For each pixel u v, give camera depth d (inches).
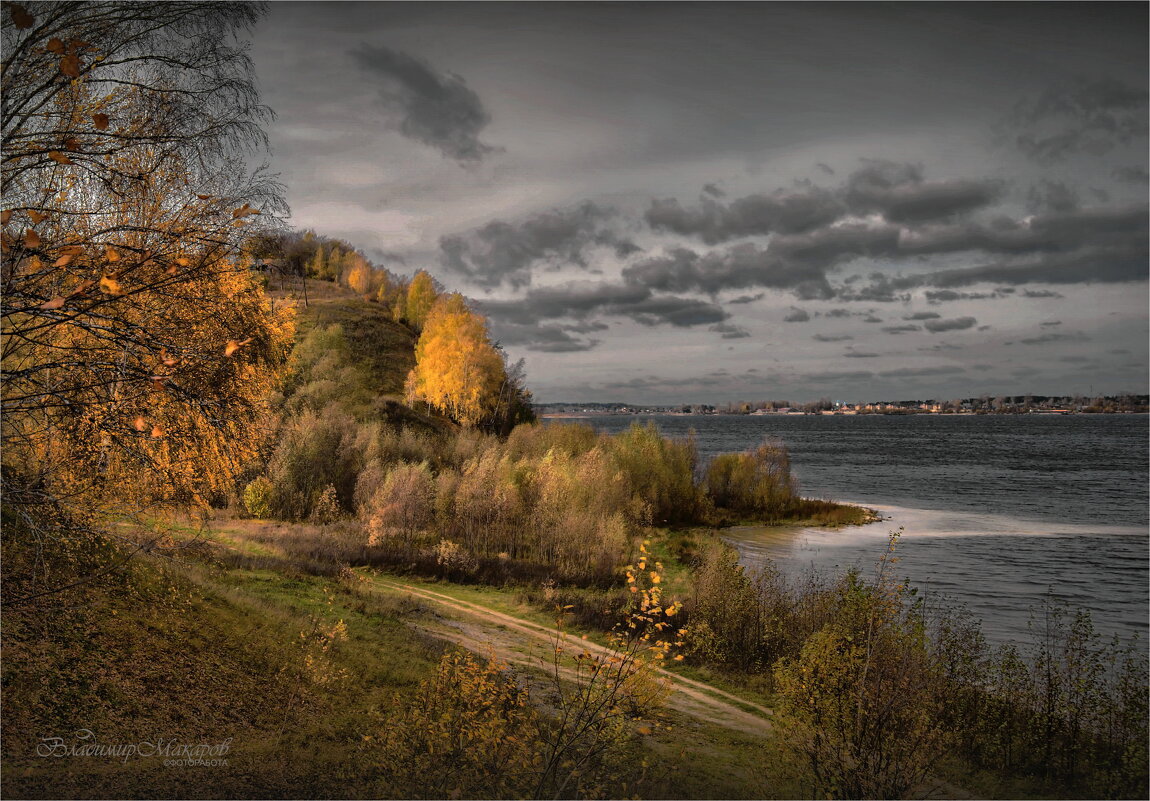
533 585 1574.8
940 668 706.8
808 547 2438.5
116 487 406.0
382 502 1975.9
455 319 3818.9
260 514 1943.9
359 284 5949.8
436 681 507.2
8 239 211.9
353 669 741.3
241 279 446.0
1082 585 1925.4
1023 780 711.7
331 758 494.9
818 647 560.4
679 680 1015.6
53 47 195.5
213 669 605.3
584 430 3019.2
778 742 577.3
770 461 3262.8
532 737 426.6
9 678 458.6
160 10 304.7
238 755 471.5
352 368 3516.2
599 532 1846.7
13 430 271.3
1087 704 810.8
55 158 244.1
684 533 2620.6
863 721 531.5
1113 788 697.6
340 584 1200.8
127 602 629.0
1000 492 4119.1
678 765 613.0
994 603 1723.7
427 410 3693.4
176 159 326.6
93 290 241.1
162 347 257.3
